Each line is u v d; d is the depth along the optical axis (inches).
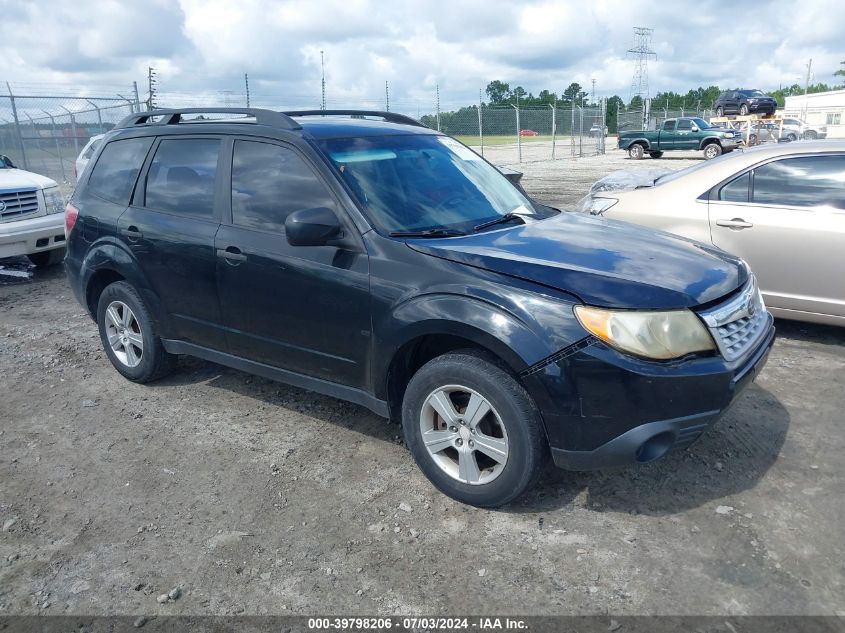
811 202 212.4
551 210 179.9
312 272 147.3
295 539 127.0
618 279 123.2
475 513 133.5
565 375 118.5
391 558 120.9
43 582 117.1
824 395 181.2
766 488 138.0
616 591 110.9
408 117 206.8
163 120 191.9
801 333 232.7
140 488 145.9
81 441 167.8
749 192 223.1
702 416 120.3
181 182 177.9
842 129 1363.2
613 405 117.9
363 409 182.1
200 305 173.2
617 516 130.6
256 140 163.8
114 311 199.8
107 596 113.3
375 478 147.3
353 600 111.0
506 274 126.5
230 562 121.0
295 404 185.9
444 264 132.1
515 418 124.0
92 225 196.9
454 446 135.0
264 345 162.4
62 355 230.1
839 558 116.6
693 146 1217.4
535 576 115.1
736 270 140.8
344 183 147.6
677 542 122.4
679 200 233.8
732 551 119.4
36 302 304.2
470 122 1139.9
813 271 210.8
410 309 132.3
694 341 120.4
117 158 197.9
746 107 1317.7
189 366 215.2
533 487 132.6
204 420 177.5
